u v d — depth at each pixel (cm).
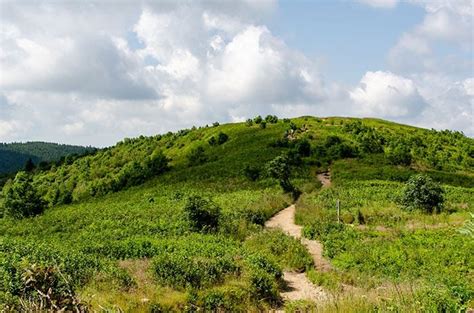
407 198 4409
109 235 3747
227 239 3228
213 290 1775
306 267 2528
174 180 8531
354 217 3981
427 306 1070
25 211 7331
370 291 1673
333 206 4691
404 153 8331
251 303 1780
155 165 9900
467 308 1133
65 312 858
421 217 3916
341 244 2970
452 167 8944
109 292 1642
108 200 8306
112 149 13662
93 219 4909
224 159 9375
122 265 2252
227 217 3994
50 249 2467
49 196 11012
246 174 7594
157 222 4253
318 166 8356
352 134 10512
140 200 6981
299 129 11031
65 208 8081
